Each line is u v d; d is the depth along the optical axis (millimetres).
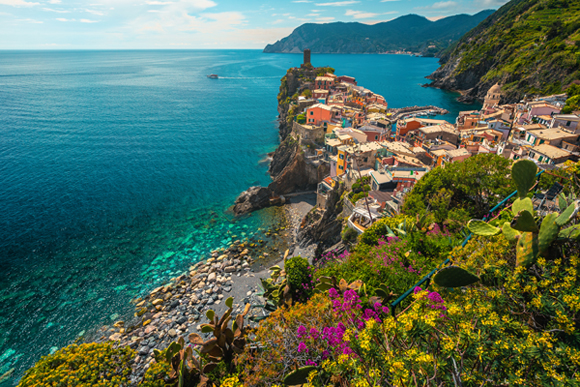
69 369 20391
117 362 22031
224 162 103188
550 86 136125
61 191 80625
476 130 82625
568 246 7879
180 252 58562
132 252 58375
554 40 153875
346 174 61906
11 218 67500
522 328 6816
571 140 55500
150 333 41219
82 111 168750
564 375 5953
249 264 54656
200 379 18672
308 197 79000
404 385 6875
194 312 44438
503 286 7973
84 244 60219
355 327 10039
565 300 6613
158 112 170625
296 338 14305
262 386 14062
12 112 161750
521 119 86500
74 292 48844
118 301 47219
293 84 140875
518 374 6320
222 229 66000
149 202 76500
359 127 91438
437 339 7371
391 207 41875
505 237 8891
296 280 28062
